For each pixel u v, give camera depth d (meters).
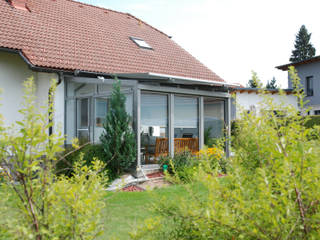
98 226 2.48
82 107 11.64
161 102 10.66
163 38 18.98
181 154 10.58
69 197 2.29
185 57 17.48
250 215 2.08
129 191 8.02
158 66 14.85
